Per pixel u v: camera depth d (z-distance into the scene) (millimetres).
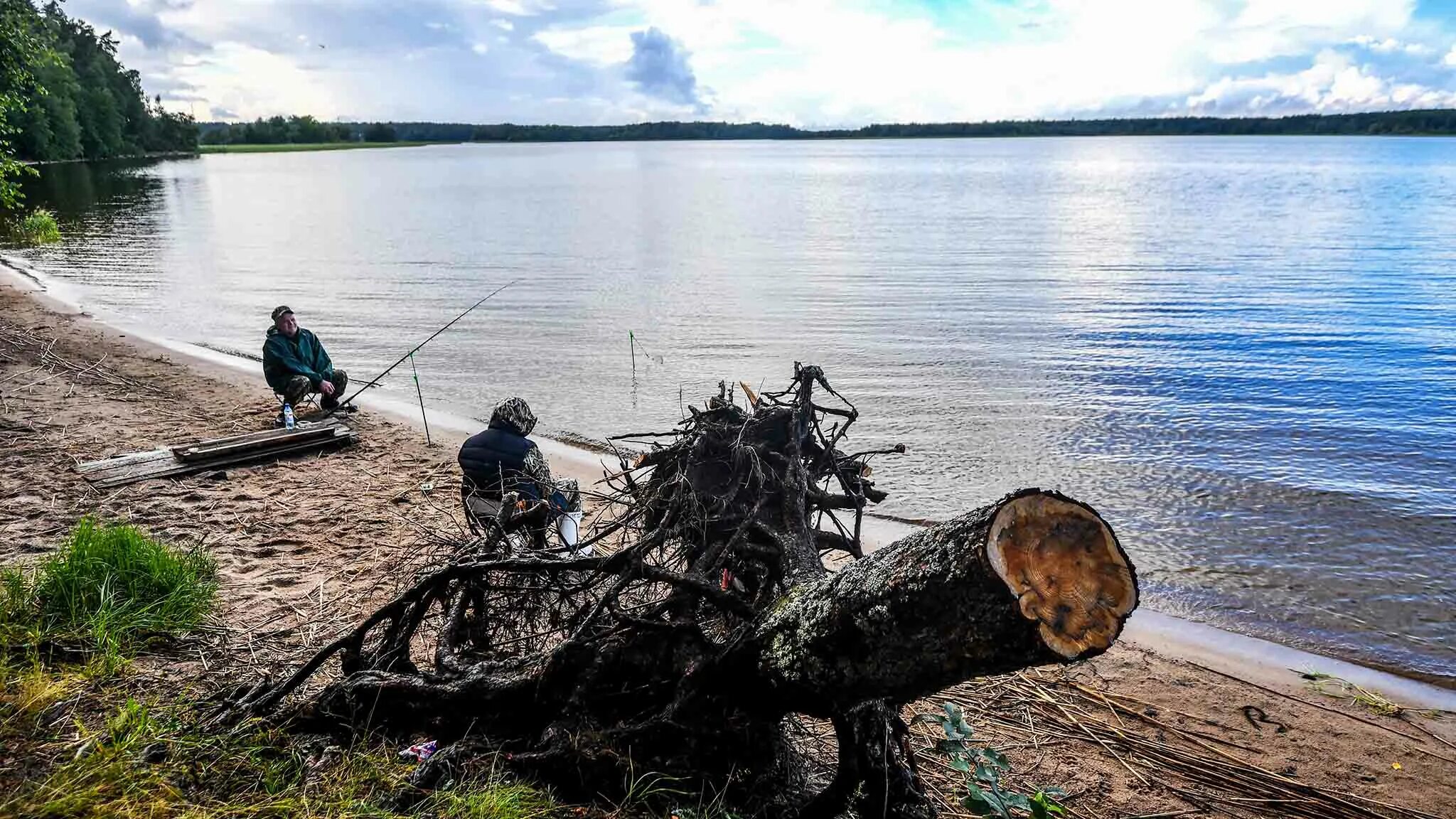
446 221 39094
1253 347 14812
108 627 4219
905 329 16172
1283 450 9758
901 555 2664
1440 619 6207
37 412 9688
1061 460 9453
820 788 3486
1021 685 5023
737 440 3898
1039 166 118625
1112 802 4012
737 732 3322
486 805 3031
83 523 4844
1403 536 7582
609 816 3150
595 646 3426
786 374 12945
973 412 11156
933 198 56406
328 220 39250
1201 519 7953
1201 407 11391
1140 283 21672
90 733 3297
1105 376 12930
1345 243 29750
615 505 7426
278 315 9992
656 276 22969
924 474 9016
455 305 18703
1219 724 4801
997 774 3445
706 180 82938
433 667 4250
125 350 13703
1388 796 4230
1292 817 4031
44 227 30562
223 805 2977
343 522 6734
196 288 20578
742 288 20969
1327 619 6215
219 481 7668
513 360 13773
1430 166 104500
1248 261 25547
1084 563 2406
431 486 7766
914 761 3492
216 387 11609
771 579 3732
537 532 4758
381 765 3338
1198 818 3955
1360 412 11133
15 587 4348
